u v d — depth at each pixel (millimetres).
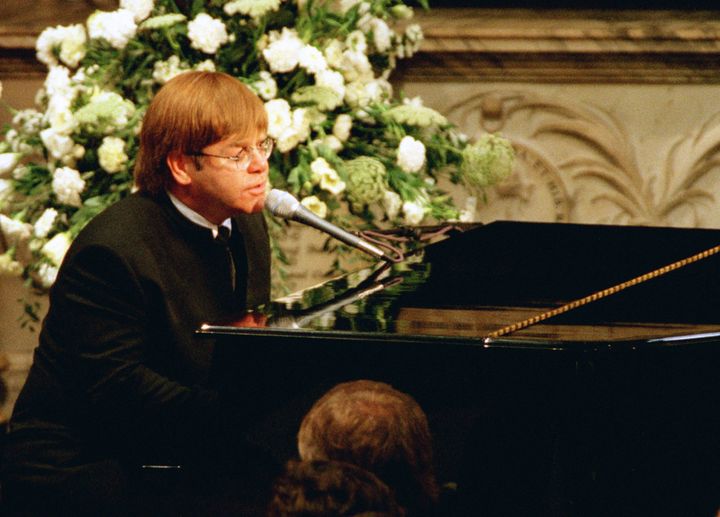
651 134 14383
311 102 11047
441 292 7516
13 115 14344
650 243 9781
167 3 11242
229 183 7809
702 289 7711
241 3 10844
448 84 14438
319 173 10844
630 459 6242
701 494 6625
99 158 10945
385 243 9352
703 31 13844
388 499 5695
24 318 14859
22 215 11516
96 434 7695
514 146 14500
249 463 6395
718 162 14344
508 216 14688
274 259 13727
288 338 6176
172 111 7746
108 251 7473
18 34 14070
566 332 6246
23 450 7719
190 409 6859
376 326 6293
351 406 5977
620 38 13953
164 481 6762
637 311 6949
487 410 5992
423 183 11688
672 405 6438
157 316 7652
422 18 14531
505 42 14062
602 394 6055
